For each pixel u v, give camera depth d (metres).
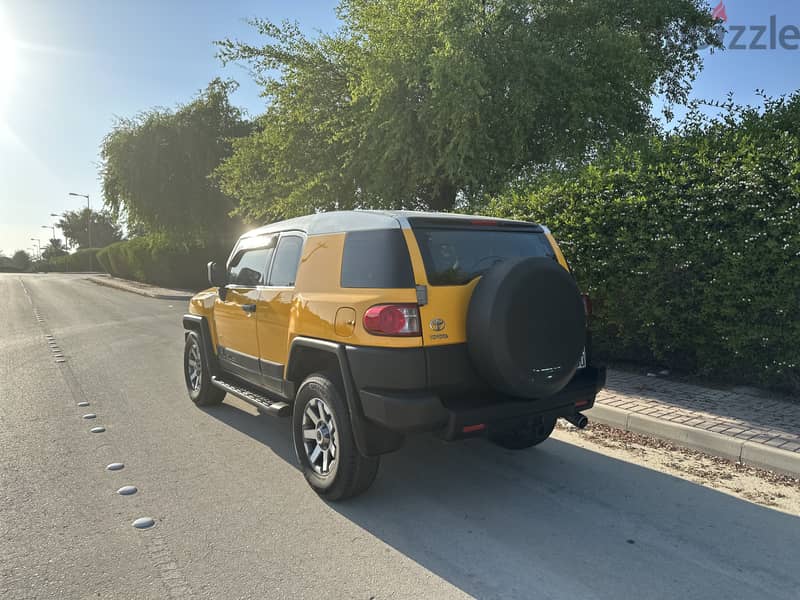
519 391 3.67
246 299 5.23
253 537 3.52
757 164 5.65
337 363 4.14
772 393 6.21
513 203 8.33
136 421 6.00
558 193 7.69
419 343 3.55
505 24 11.67
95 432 5.62
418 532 3.58
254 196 17.53
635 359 7.75
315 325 4.09
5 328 13.93
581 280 7.48
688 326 6.62
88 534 3.56
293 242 4.77
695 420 5.30
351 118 13.71
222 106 27.83
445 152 11.79
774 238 5.63
